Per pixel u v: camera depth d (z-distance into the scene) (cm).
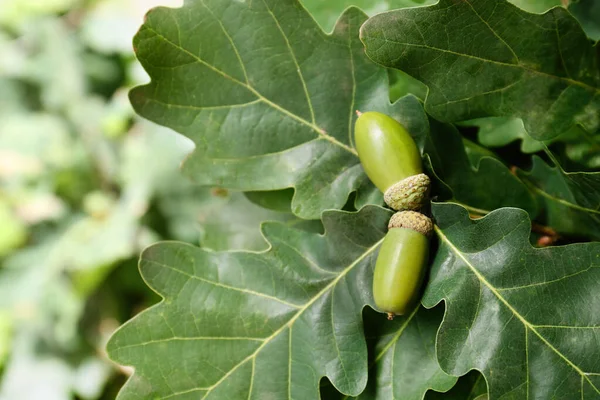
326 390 39
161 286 39
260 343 38
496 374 36
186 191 83
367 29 36
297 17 39
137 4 89
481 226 37
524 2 40
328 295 38
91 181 93
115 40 88
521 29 37
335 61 39
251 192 41
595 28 41
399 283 36
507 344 36
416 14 36
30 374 90
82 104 92
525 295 36
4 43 94
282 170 39
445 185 38
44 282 87
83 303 87
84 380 90
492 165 39
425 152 39
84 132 92
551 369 36
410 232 37
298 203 39
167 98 39
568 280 36
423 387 38
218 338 38
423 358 39
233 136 39
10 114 95
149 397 38
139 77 89
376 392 39
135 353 38
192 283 39
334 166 39
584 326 36
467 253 37
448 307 37
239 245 45
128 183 85
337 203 39
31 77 93
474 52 37
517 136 40
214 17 38
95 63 92
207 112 39
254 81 39
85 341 90
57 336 89
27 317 88
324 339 38
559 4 40
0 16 92
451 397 39
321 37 39
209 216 45
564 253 37
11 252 92
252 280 39
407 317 39
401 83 40
